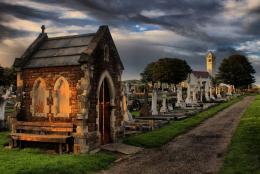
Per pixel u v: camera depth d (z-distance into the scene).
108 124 16.84
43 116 15.77
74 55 15.51
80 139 14.20
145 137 18.53
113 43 17.19
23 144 15.69
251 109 35.50
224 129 22.36
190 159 13.32
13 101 43.12
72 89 14.94
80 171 11.14
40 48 17.33
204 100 54.56
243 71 95.19
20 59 16.39
